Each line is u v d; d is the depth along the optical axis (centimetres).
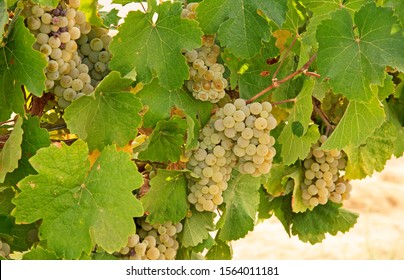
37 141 116
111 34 129
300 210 144
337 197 144
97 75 122
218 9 119
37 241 125
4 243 122
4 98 115
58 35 114
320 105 142
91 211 113
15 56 112
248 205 135
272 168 141
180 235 129
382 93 128
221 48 125
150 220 123
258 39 120
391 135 144
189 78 121
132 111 117
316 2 126
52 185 113
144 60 118
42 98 122
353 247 350
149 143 121
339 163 144
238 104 121
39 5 113
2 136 119
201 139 123
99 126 117
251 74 128
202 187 123
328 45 118
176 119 120
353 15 127
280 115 137
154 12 119
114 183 113
